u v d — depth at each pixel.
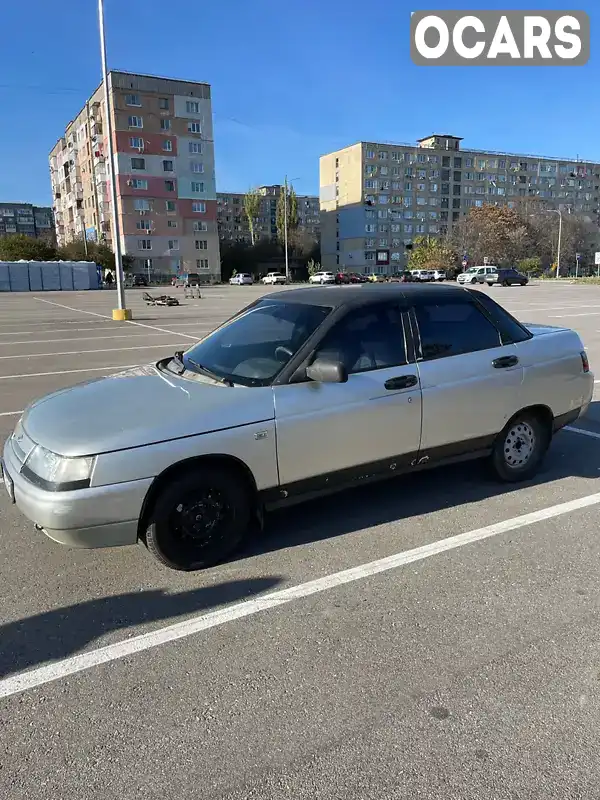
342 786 1.96
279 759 2.08
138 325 17.98
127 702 2.37
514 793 1.92
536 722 2.24
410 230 107.38
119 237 19.45
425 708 2.32
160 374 3.98
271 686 2.46
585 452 5.58
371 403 3.77
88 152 81.38
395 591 3.18
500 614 2.96
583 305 23.59
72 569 3.47
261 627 2.87
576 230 88.69
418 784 1.96
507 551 3.63
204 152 78.19
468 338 4.36
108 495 3.03
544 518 4.11
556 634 2.80
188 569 3.40
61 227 106.88
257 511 3.61
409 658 2.63
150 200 75.62
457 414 4.19
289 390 3.54
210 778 2.00
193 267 79.62
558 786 1.95
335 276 66.38
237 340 4.08
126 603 3.10
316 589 3.21
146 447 3.12
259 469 3.44
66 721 2.28
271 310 4.23
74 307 27.39
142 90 73.00
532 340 4.72
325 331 3.74
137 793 1.94
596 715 2.27
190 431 3.23
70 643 2.76
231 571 3.41
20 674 2.55
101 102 73.44
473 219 81.25
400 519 4.09
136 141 73.62
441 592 3.17
